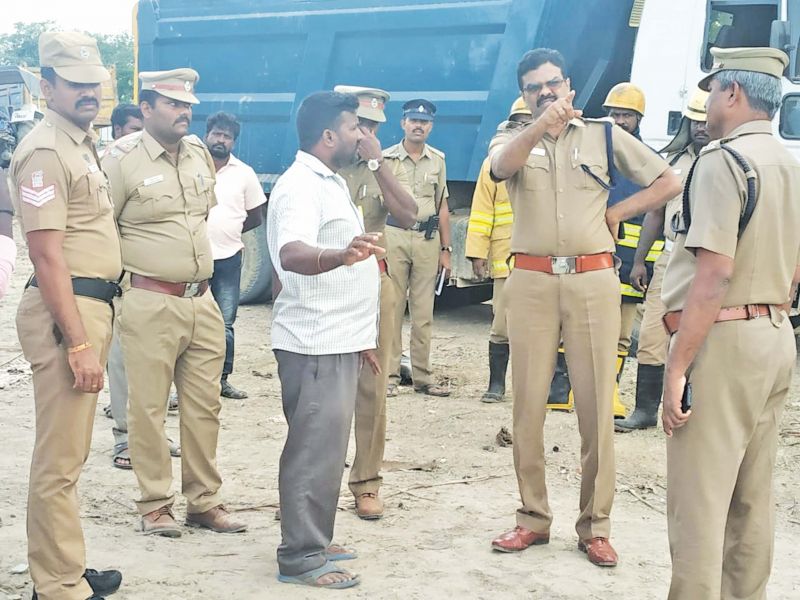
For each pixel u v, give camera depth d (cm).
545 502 445
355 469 481
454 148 905
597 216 423
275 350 397
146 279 447
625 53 872
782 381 330
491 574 414
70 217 358
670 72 797
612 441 428
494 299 708
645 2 805
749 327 319
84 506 494
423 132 709
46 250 346
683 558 325
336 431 391
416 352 734
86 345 353
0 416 661
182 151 465
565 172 421
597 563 425
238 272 701
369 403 472
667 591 402
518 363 433
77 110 357
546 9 840
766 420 335
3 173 354
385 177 459
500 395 712
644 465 570
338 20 958
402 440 619
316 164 391
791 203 321
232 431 634
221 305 698
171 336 449
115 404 561
